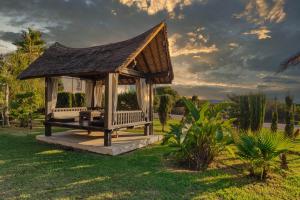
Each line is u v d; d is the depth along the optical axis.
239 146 7.27
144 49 12.05
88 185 6.35
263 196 5.83
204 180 6.83
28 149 10.57
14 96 18.52
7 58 18.80
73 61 12.27
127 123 11.73
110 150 9.83
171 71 13.59
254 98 12.57
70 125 11.72
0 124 18.64
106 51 12.15
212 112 8.30
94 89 16.58
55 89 13.33
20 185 6.25
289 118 13.18
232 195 5.84
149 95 13.96
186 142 7.99
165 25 11.64
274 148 6.74
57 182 6.53
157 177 7.03
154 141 13.05
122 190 6.05
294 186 6.46
